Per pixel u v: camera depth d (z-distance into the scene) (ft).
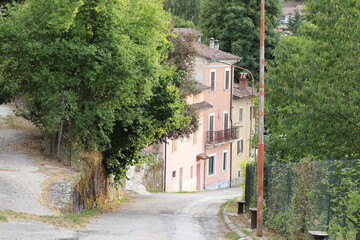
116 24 85.66
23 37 83.87
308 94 77.05
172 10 309.83
